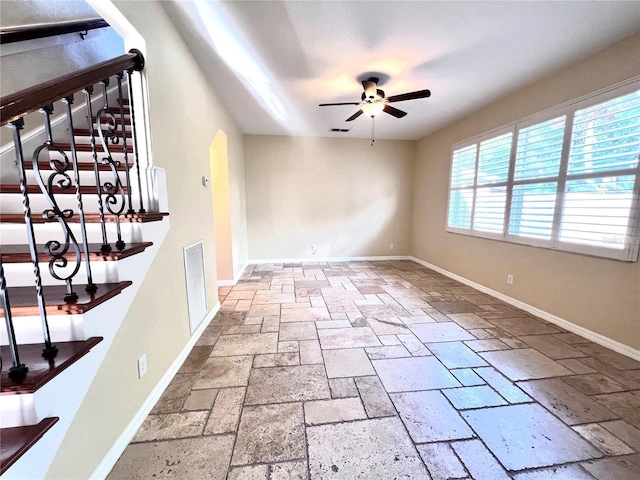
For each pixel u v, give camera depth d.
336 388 1.75
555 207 2.64
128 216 1.42
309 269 4.96
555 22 1.92
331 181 5.43
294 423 1.46
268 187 5.28
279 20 1.89
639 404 1.61
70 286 1.02
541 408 1.59
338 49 2.26
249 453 1.28
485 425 1.46
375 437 1.38
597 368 1.96
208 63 2.46
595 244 2.30
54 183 1.67
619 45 2.12
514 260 3.17
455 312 2.99
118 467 1.21
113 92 2.31
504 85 2.94
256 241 5.39
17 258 1.18
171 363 1.87
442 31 2.03
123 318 1.27
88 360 1.02
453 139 4.32
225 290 3.76
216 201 3.82
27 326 1.01
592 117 2.31
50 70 1.74
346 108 3.64
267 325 2.67
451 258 4.40
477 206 3.76
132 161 1.81
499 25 1.95
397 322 2.73
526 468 1.23
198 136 2.46
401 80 2.82
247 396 1.67
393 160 5.55
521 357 2.11
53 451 0.86
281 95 3.19
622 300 2.14
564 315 2.61
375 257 5.79
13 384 0.78
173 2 1.72
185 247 2.14
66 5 1.83
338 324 2.69
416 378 1.86
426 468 1.22
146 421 1.47
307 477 1.17
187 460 1.25
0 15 1.42
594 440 1.37
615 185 2.16
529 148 2.92
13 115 0.76
